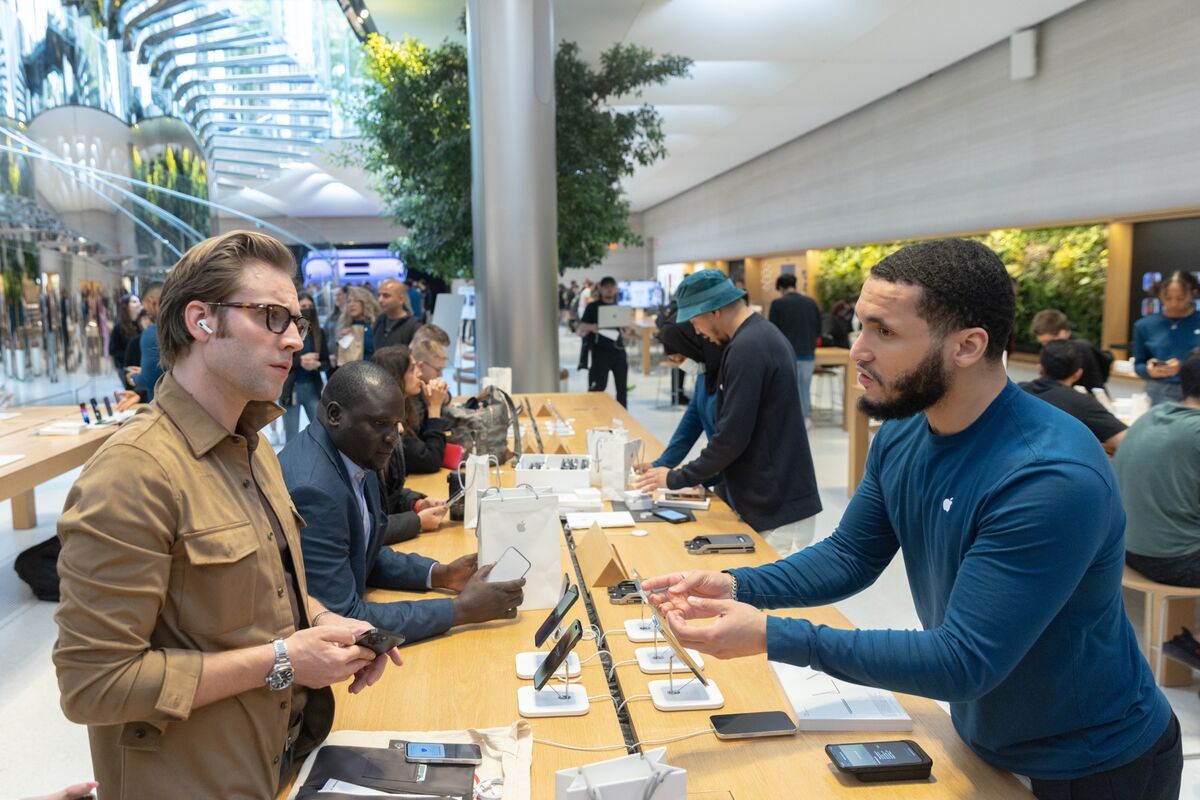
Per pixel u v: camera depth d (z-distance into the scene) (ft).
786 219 51.80
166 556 3.80
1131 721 4.50
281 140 42.93
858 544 5.68
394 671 6.07
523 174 21.74
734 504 10.15
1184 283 17.89
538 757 5.01
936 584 4.79
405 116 28.04
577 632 5.49
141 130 34.06
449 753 4.95
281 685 4.07
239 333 3.98
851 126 42.37
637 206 92.58
